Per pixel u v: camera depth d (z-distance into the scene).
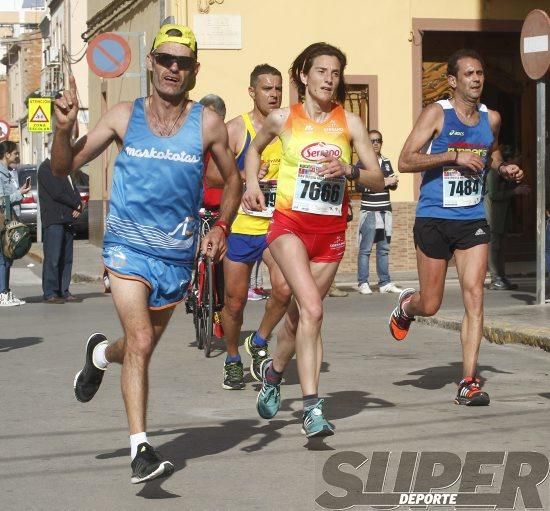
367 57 31.81
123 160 9.72
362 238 26.94
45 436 11.73
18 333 20.42
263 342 14.23
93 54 27.81
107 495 9.44
